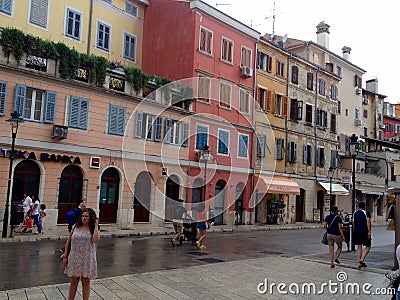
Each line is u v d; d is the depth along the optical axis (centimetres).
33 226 1766
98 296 738
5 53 1717
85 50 2278
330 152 3734
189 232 1534
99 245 1447
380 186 4106
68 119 1914
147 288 812
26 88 1780
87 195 1983
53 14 2131
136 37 2617
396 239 1109
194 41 2523
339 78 3919
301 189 3356
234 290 825
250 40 2966
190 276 945
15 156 1714
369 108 4631
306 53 3697
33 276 894
